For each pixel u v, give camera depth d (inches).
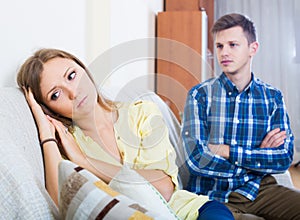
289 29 170.7
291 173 158.6
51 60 43.3
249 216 55.5
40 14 58.4
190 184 61.6
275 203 57.0
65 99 41.2
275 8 170.7
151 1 130.6
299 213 53.9
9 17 50.3
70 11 69.7
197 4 144.7
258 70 173.2
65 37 67.8
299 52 170.2
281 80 172.2
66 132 41.8
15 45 51.8
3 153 30.9
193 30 132.9
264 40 172.1
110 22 85.5
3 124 35.8
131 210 26.4
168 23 135.0
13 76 51.3
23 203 29.4
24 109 42.3
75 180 29.1
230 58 61.6
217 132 59.9
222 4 173.3
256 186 60.1
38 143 40.6
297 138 172.6
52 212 31.2
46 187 37.9
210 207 41.8
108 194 28.1
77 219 27.3
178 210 41.4
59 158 39.8
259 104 62.7
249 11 171.9
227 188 60.5
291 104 171.9
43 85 43.2
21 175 30.4
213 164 57.8
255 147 62.1
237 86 61.3
